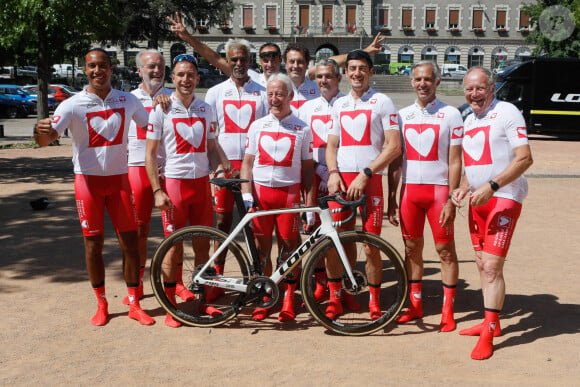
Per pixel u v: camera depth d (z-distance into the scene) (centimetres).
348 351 413
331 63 523
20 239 720
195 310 491
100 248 462
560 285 556
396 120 455
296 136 473
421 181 455
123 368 384
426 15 6397
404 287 444
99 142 447
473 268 619
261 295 447
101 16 1686
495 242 411
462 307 503
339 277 464
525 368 385
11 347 414
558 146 2031
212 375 374
